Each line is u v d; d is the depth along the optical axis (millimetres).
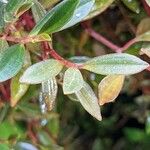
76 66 246
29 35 237
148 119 398
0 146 313
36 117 384
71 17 231
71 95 295
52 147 396
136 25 362
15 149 364
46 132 402
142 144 559
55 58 250
